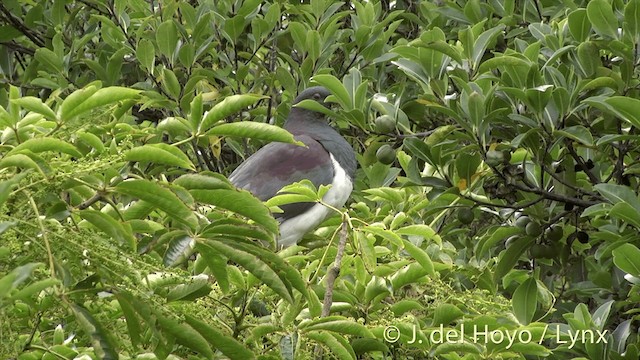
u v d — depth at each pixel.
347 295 7.88
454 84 11.27
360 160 12.86
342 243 7.07
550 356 9.33
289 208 13.12
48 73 14.15
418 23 14.20
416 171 10.21
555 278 12.59
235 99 5.82
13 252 4.66
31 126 5.53
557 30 11.72
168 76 12.46
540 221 10.42
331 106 13.77
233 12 13.76
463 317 7.67
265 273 5.40
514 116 9.90
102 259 4.86
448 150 10.20
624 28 10.02
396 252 8.80
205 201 5.43
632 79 10.01
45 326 7.07
